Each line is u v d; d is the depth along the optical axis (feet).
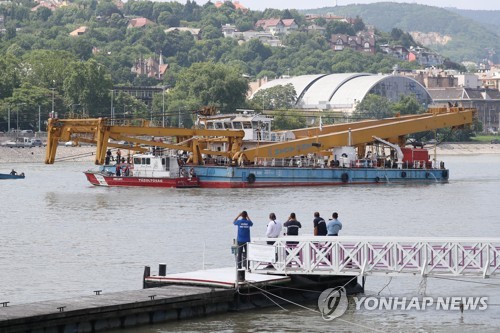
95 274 302.04
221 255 340.18
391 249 259.39
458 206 540.11
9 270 309.22
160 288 253.44
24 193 618.44
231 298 252.42
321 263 265.75
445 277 261.44
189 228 421.59
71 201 558.56
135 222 447.01
